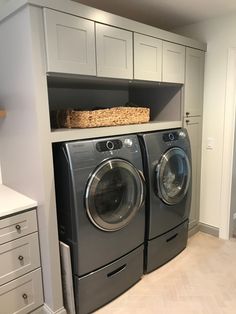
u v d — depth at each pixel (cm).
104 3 225
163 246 246
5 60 179
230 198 288
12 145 194
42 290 188
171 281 229
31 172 177
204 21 273
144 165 218
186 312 195
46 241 175
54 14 153
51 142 166
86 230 178
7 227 166
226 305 201
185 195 260
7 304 173
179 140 247
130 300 208
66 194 174
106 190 192
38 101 156
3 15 167
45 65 155
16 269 174
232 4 229
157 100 281
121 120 210
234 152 282
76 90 246
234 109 270
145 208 225
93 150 179
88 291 189
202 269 245
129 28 195
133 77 204
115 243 200
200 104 284
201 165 302
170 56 235
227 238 296
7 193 196
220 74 271
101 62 180
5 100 191
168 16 259
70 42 162
